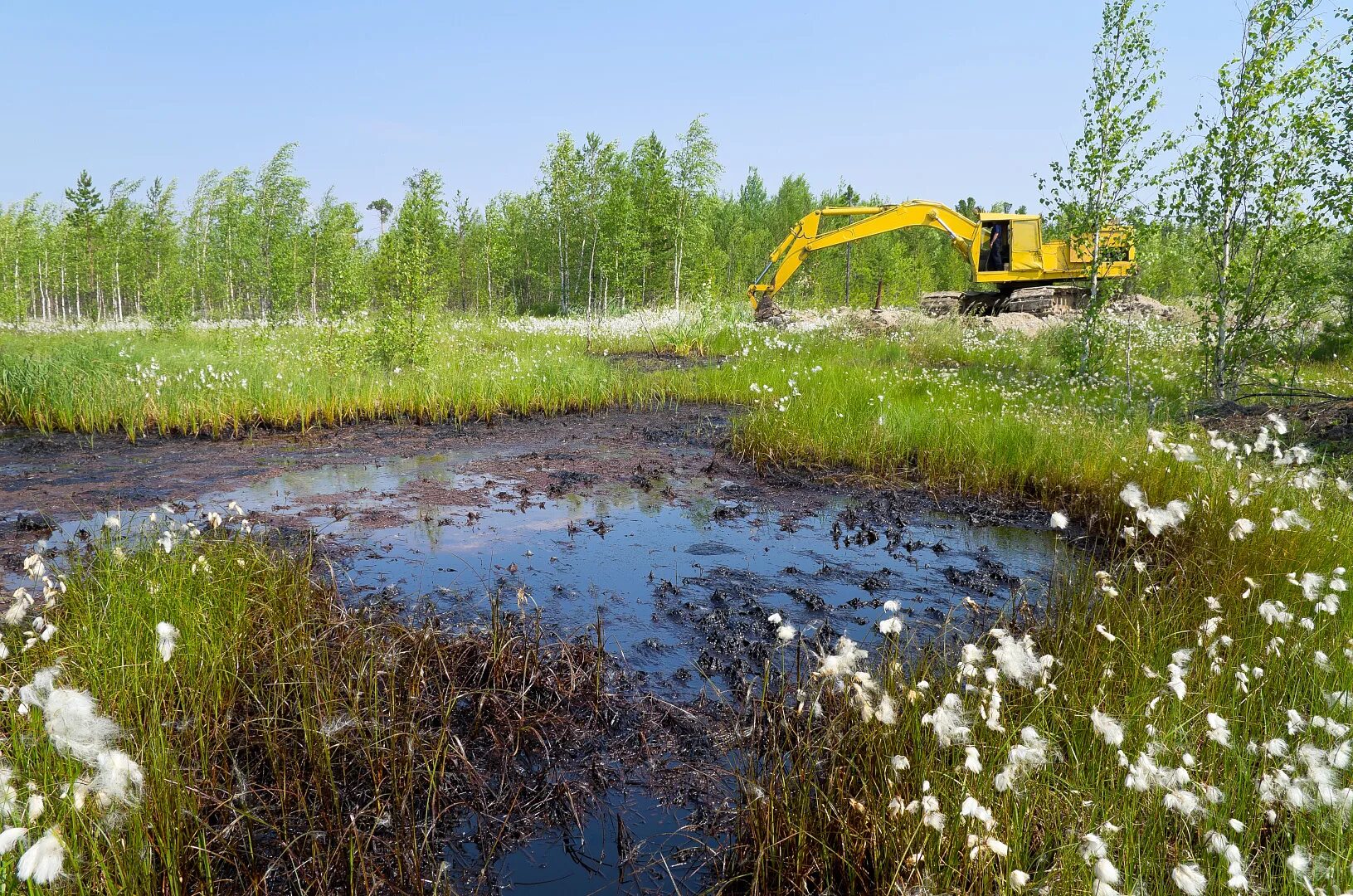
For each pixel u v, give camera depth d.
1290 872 2.48
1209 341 11.81
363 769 3.32
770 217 59.88
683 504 7.55
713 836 3.12
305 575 4.90
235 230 33.59
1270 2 10.52
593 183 25.86
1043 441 8.32
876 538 6.64
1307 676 3.65
